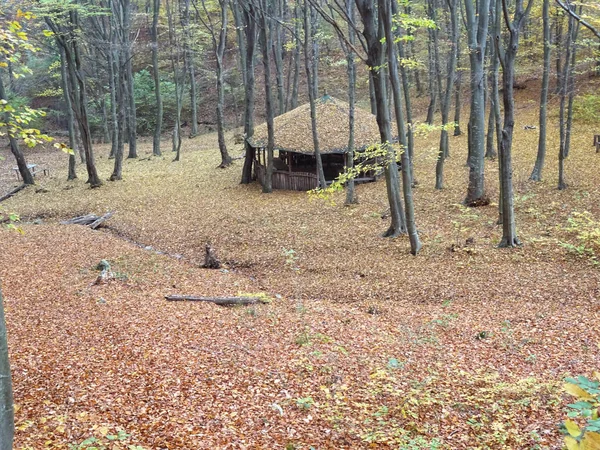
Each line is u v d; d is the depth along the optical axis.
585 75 31.34
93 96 46.53
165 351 8.47
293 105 36.41
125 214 22.03
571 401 6.18
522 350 8.42
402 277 13.30
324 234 17.62
